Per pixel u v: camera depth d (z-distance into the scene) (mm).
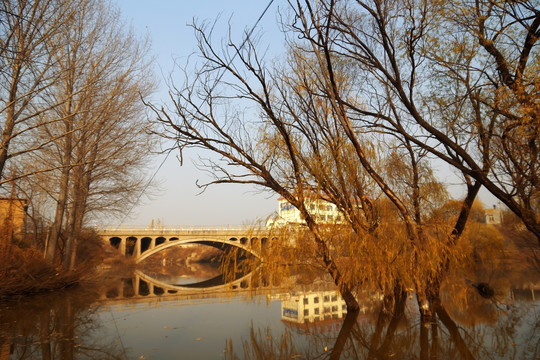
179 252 83875
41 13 12656
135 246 46219
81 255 33844
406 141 12141
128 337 9445
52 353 8141
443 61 9305
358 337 9477
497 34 8680
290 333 9836
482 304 14266
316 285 17875
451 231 12016
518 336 9625
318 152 10812
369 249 9633
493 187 8773
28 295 17609
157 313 12922
